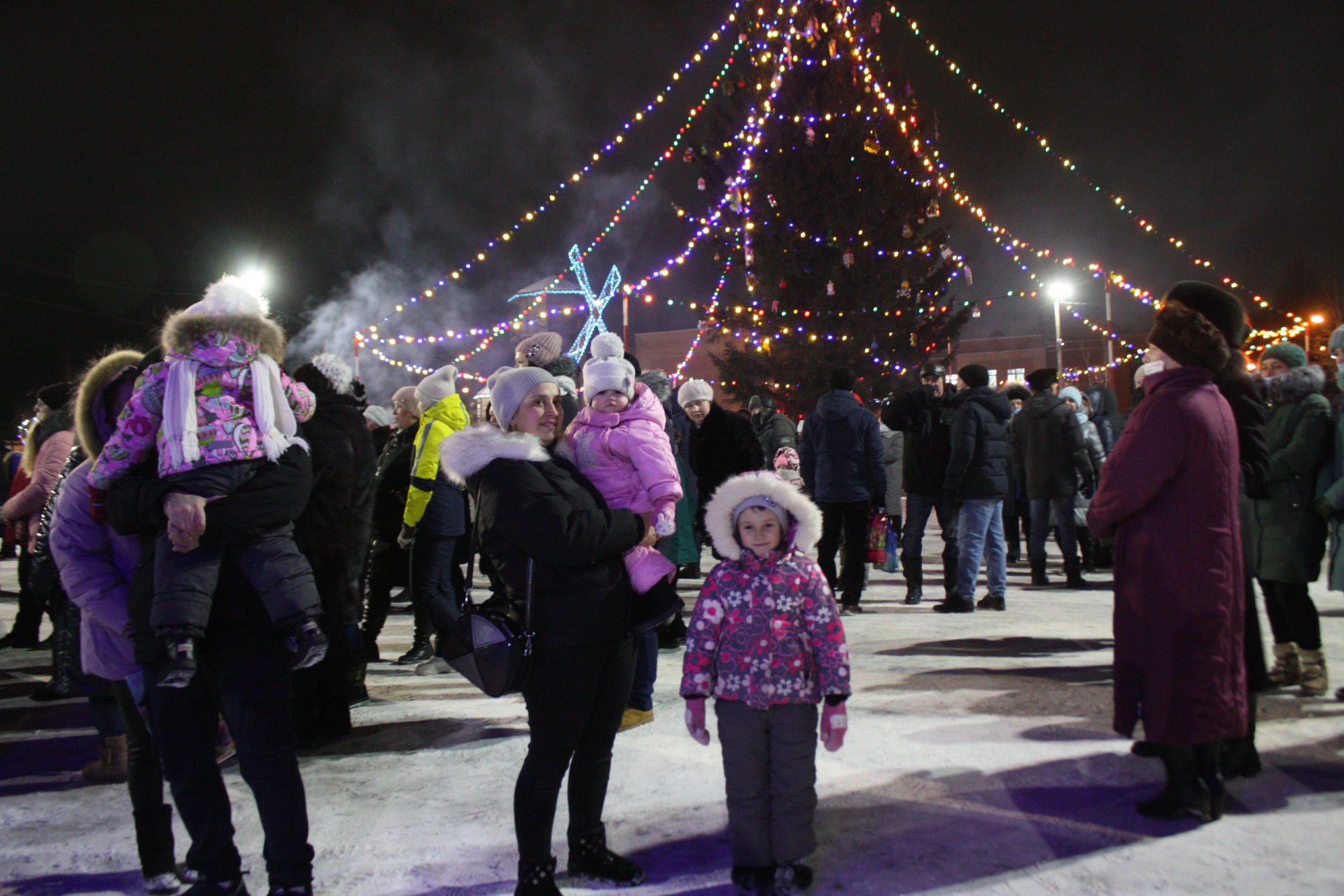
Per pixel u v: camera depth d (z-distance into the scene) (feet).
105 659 10.05
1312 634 16.26
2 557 50.31
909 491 27.37
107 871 10.61
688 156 69.21
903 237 76.59
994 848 10.48
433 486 18.88
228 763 14.40
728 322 80.23
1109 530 11.66
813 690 9.75
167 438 9.02
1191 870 9.82
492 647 9.40
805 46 75.61
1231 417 11.38
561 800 12.42
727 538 10.09
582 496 9.78
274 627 9.34
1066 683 17.40
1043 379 29.94
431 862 10.53
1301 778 12.42
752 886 9.57
